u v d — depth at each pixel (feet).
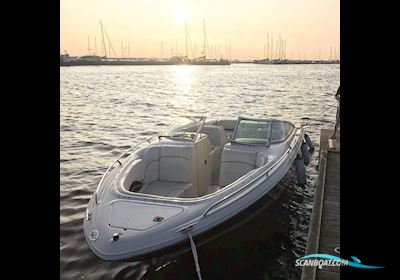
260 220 19.38
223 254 17.43
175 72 311.47
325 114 67.05
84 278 15.84
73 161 34.06
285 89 129.08
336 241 15.17
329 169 24.07
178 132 22.77
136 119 61.67
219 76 240.53
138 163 20.17
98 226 14.83
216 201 16.47
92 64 369.30
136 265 16.84
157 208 15.62
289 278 16.30
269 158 21.04
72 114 66.03
